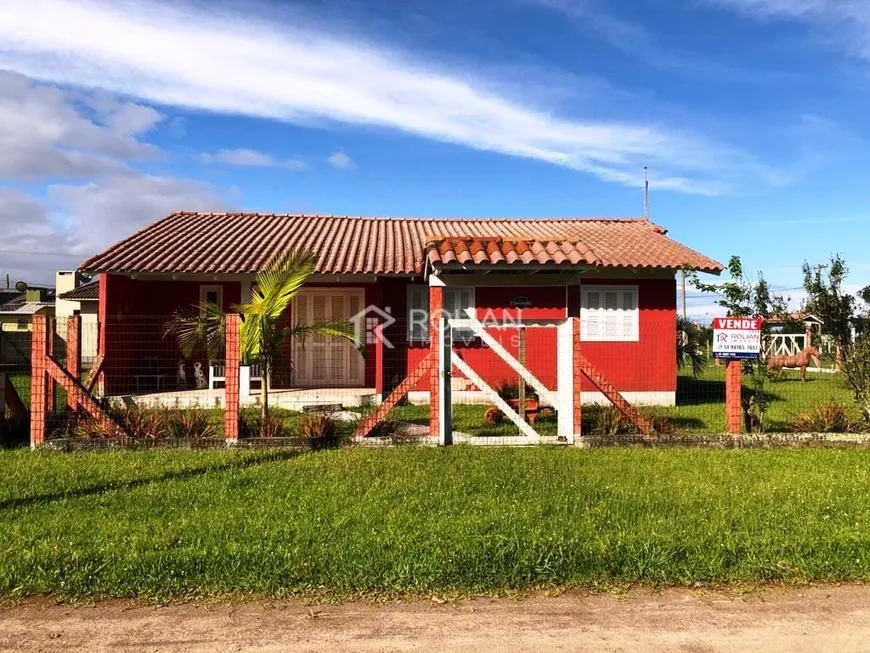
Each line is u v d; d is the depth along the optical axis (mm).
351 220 18469
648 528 5133
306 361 14734
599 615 3938
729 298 9359
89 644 3580
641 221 18688
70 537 4930
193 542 4812
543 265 10664
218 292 14898
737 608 4039
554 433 9531
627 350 14188
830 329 9750
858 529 5156
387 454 7934
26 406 10695
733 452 8172
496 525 5191
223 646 3564
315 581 4242
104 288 12867
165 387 14375
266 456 7824
